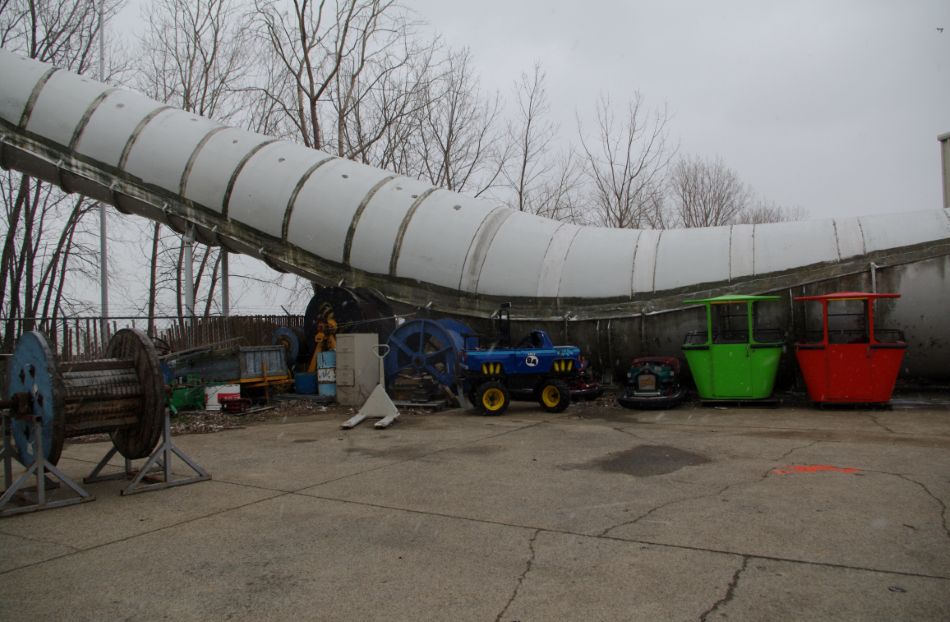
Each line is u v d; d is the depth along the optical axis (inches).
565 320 534.6
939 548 169.8
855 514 201.0
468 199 606.9
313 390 582.2
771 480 248.1
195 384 525.0
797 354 460.8
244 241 614.5
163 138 632.4
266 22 1005.2
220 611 145.2
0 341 801.6
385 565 170.4
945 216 476.1
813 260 484.7
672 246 534.6
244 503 238.8
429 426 426.0
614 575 158.6
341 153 1032.8
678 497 227.9
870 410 436.1
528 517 209.8
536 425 416.2
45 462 240.5
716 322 499.2
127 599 152.9
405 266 570.6
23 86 652.1
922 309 460.1
